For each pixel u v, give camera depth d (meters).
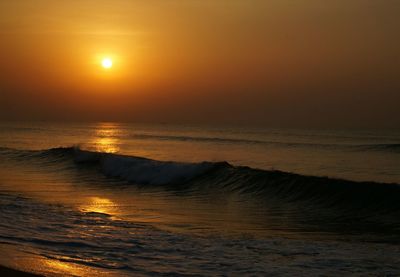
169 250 9.99
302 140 65.94
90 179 26.12
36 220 12.70
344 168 31.41
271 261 9.29
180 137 74.69
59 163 33.16
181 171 25.38
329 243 11.21
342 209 17.23
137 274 8.15
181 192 21.95
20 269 8.02
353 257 9.68
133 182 25.31
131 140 66.00
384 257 9.68
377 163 34.78
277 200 19.39
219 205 18.25
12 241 10.14
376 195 17.66
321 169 30.78
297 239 11.84
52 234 11.02
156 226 13.06
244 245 10.72
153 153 43.44
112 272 8.17
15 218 12.85
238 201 19.33
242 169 23.77
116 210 16.14
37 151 38.25
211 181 23.84
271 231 13.02
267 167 31.88
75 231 11.49
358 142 61.56
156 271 8.38
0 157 36.62
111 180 25.81
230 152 44.62
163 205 17.89
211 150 47.19
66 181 24.89
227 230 12.85
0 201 15.80
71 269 8.20
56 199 18.14
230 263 9.06
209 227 13.29
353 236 12.50
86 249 9.75
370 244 11.18
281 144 56.56
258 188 21.48
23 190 20.59
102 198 19.16
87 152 33.84
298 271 8.59
